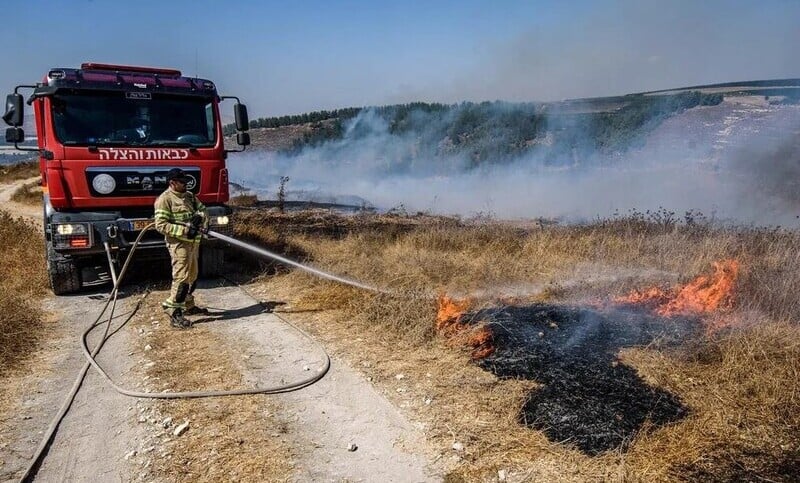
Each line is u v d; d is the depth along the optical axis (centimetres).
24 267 802
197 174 715
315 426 367
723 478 287
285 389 418
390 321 539
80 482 313
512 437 338
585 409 361
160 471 320
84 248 649
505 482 298
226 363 474
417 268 726
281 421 374
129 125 687
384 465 321
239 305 653
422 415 373
